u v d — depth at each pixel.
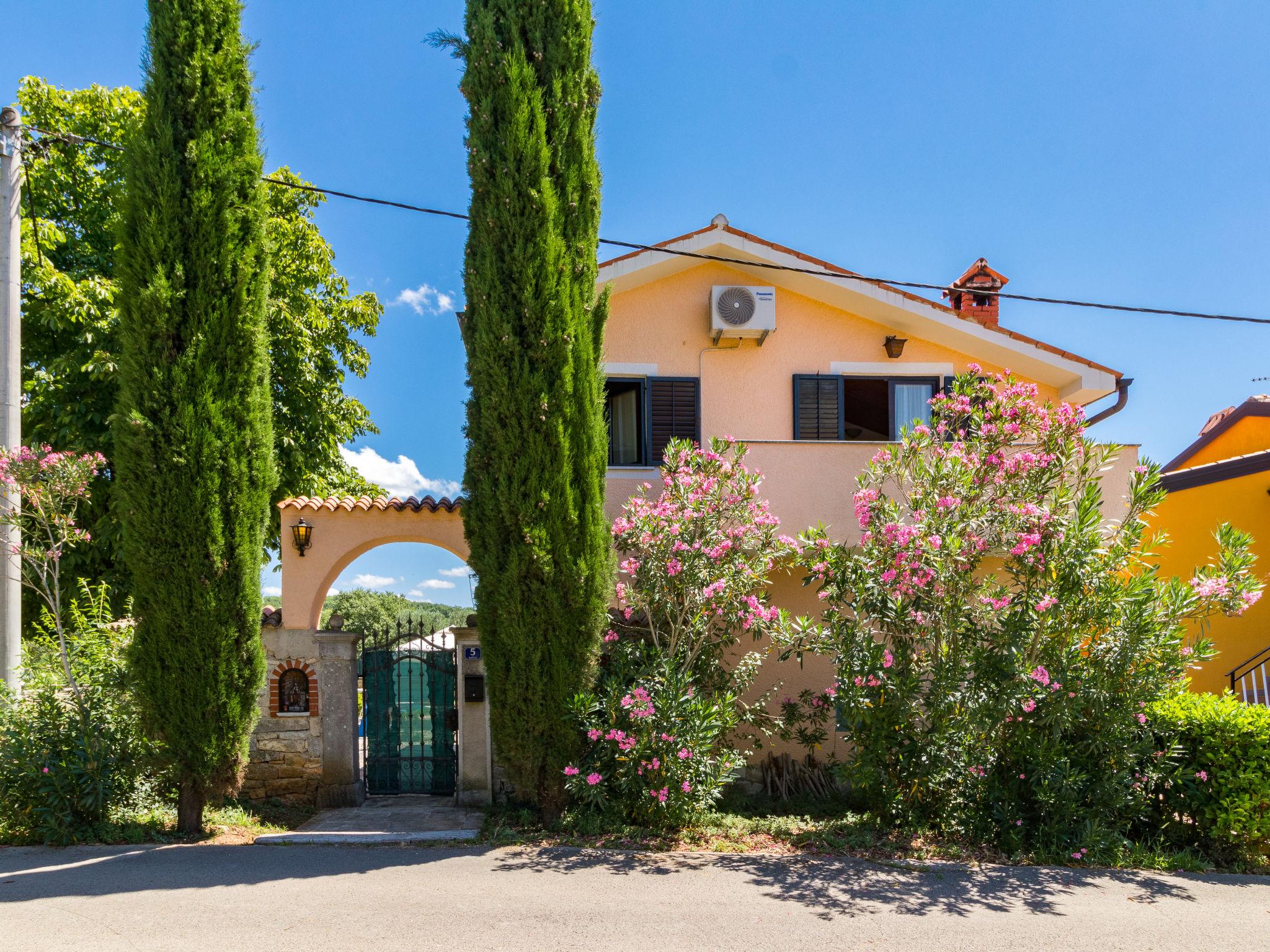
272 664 9.05
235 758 7.23
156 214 7.14
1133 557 7.57
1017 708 7.13
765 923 5.36
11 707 7.29
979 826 7.22
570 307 7.88
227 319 7.32
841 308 11.37
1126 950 5.07
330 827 7.80
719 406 11.05
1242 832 6.96
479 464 7.72
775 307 10.77
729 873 6.39
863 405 11.41
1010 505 7.64
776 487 9.48
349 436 15.81
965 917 5.56
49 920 5.12
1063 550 7.13
